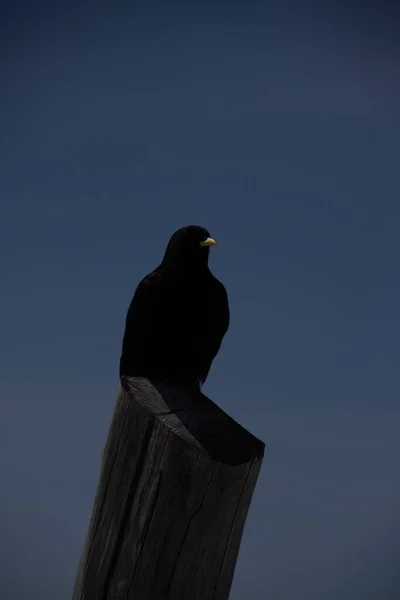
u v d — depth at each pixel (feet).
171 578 16.56
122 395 18.07
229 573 17.13
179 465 16.57
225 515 16.60
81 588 17.74
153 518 16.65
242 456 16.61
